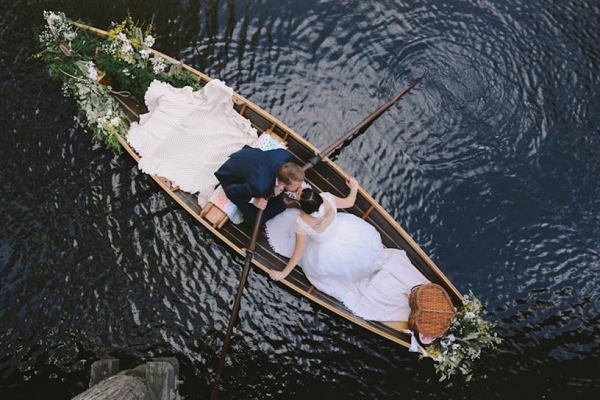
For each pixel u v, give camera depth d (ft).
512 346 14.64
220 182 14.28
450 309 13.51
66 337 14.61
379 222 14.89
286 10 17.88
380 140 16.66
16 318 14.69
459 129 16.70
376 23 17.76
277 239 14.75
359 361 14.73
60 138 16.07
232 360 14.71
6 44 16.89
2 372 14.30
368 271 14.30
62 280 15.02
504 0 18.01
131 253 15.38
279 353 14.82
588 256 15.42
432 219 15.94
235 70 17.28
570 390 14.28
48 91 16.43
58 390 14.29
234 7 17.80
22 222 15.40
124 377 12.61
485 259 15.52
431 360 14.67
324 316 14.99
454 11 17.89
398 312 14.24
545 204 15.94
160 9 17.65
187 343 14.78
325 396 14.53
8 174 15.76
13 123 16.16
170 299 15.08
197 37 17.49
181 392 14.47
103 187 15.79
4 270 15.02
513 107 16.83
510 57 17.34
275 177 13.43
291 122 16.89
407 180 16.31
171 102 15.06
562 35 17.60
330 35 17.67
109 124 14.58
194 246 15.48
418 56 17.39
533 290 15.17
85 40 15.25
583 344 14.61
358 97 17.12
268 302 15.15
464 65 17.26
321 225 13.26
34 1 17.37
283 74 17.29
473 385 14.44
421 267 14.64
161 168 14.99
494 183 16.20
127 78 15.35
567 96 16.89
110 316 14.84
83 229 15.46
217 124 15.23
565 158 16.33
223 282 15.28
